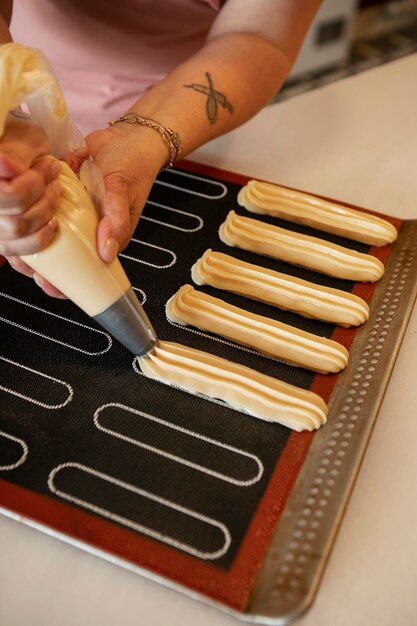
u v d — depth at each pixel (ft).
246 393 1.98
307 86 6.61
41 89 1.56
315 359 2.09
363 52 7.14
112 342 2.16
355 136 3.13
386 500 1.86
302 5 2.79
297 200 2.63
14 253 1.67
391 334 2.18
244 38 2.72
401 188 2.87
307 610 1.55
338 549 1.76
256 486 1.82
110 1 2.93
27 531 1.77
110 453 1.87
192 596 1.60
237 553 1.67
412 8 7.44
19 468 1.83
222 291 2.34
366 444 1.87
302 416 1.93
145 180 2.19
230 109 2.58
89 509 1.75
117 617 1.63
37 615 1.63
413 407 2.08
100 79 3.19
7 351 2.12
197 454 1.88
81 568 1.71
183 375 2.02
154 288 2.33
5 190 1.48
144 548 1.68
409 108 3.31
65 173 1.70
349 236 2.54
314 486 1.79
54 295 1.97
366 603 1.67
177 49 3.18
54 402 1.99
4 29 2.23
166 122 2.36
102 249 1.73
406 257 2.46
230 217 2.53
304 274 2.42
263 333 2.15
